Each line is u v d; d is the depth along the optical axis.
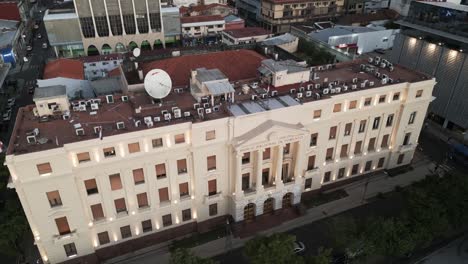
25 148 49.84
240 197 63.59
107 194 56.16
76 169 52.12
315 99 63.94
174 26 156.50
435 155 87.56
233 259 61.38
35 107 59.72
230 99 63.41
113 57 119.38
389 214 70.38
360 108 68.75
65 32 145.75
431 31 94.25
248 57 85.88
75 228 55.75
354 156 74.38
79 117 58.84
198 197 62.56
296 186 68.31
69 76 95.50
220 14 180.00
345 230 57.81
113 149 53.28
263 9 180.38
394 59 108.25
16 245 59.84
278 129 59.53
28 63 146.62
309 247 63.62
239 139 59.31
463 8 87.31
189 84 72.88
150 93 60.41
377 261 61.47
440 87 95.56
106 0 143.00
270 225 67.88
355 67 81.31
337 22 170.12
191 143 57.28
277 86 69.38
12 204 60.16
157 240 64.06
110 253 61.28
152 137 54.47
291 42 122.31
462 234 66.81
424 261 61.53
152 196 59.22
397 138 76.31
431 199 59.66
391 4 183.75
